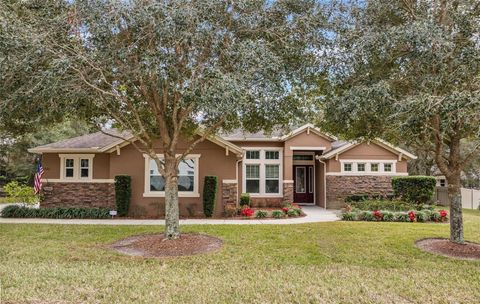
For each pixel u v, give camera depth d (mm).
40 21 6961
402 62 7543
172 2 6828
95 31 6934
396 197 16781
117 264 7242
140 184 14758
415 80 7133
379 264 7395
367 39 7160
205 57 7445
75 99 7402
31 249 8406
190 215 14539
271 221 12969
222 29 7445
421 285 5977
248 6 7512
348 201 17422
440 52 6547
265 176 18734
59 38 7070
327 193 18062
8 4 6859
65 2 7266
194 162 14852
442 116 6367
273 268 7035
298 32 7738
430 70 7031
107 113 9047
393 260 7691
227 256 7906
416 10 7742
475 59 6566
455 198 8828
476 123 6219
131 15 6754
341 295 5414
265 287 5766
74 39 7098
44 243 9039
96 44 7172
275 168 18844
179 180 14812
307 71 8219
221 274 6590
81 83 7348
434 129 7199
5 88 7094
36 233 10273
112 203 14742
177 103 8477
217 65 7105
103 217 13844
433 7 7562
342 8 7824
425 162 25359
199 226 11391
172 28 6625
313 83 8484
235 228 11008
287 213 14602
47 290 5480
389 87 6984
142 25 6891
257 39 7730
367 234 10164
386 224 11992
